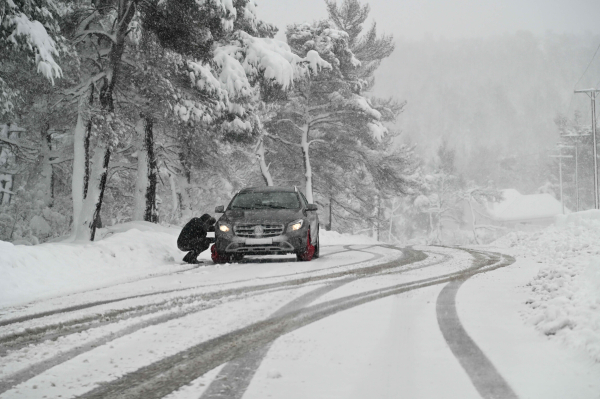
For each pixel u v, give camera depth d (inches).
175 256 553.0
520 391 120.1
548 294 239.5
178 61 719.1
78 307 254.2
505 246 711.7
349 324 198.4
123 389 126.2
